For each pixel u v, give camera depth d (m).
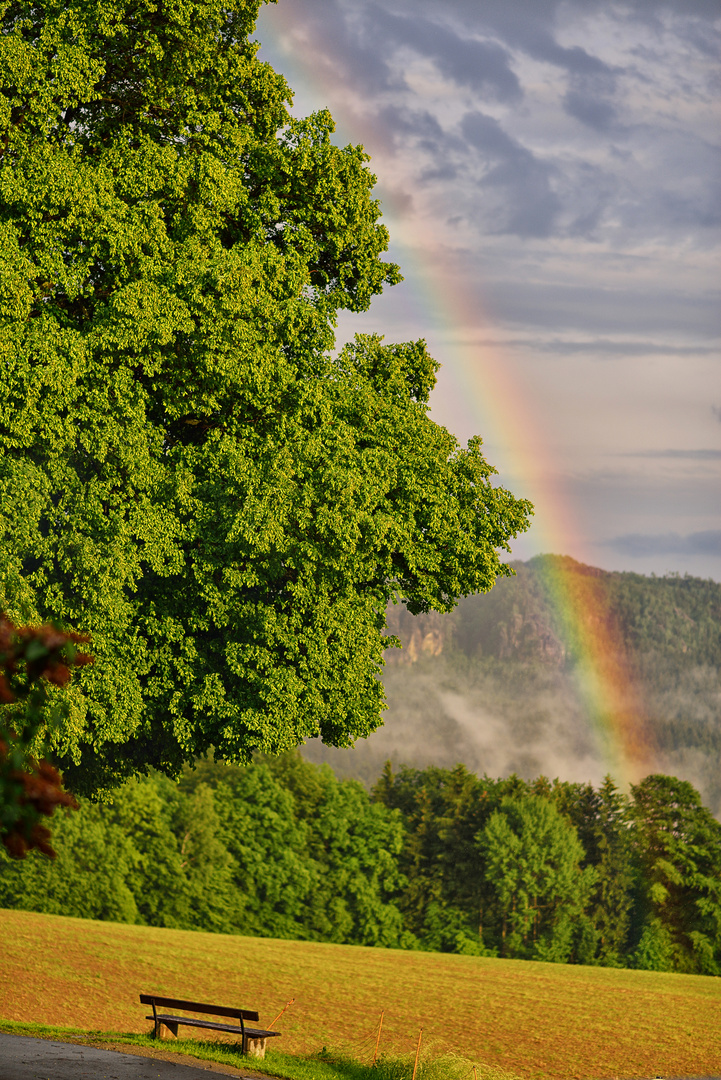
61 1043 19.98
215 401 24.11
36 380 20.69
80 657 4.10
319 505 23.14
